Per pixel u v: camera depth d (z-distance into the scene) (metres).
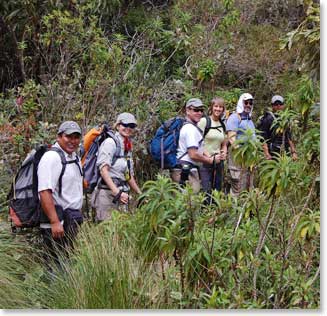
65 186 4.92
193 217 3.77
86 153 5.72
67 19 7.89
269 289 3.87
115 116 7.60
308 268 3.91
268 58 10.55
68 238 4.91
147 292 4.09
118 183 5.68
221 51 9.57
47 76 7.96
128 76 8.19
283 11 11.57
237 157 3.89
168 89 8.35
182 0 9.96
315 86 4.31
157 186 3.81
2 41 9.04
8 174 6.30
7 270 4.69
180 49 9.09
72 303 4.21
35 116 7.34
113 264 4.18
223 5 9.94
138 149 7.45
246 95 6.90
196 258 3.87
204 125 6.61
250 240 4.01
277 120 4.38
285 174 3.71
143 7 9.98
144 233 3.94
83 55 8.02
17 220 4.98
